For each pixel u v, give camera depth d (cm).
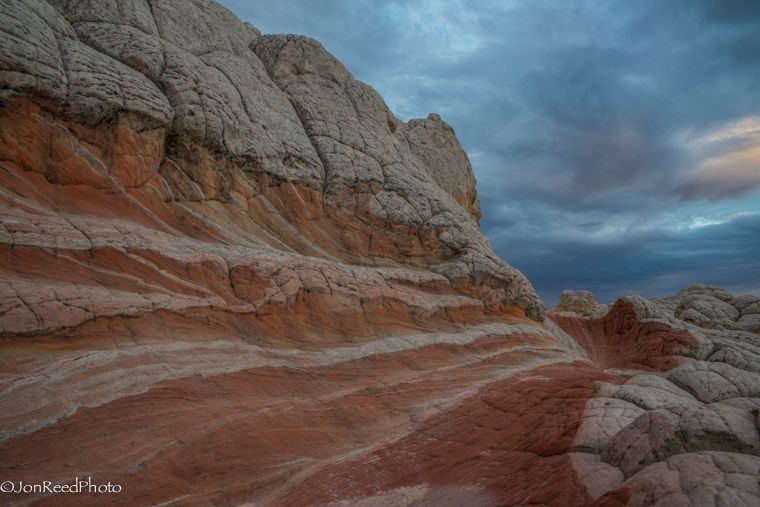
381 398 1321
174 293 1234
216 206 1666
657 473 620
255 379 1184
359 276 1766
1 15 1217
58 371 896
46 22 1378
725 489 547
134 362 1011
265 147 1858
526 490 763
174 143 1595
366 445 1101
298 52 2431
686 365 1419
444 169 3119
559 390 1365
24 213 1123
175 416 942
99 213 1310
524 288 2330
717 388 1284
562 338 2708
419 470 958
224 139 1695
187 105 1589
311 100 2308
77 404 855
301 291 1537
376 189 2217
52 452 763
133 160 1426
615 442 784
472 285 2191
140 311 1116
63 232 1135
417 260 2227
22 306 925
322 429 1114
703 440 691
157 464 830
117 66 1463
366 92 2614
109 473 774
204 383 1070
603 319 3172
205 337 1217
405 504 816
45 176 1255
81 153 1323
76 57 1367
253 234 1727
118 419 872
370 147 2348
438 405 1343
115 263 1177
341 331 1566
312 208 2005
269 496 870
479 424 1183
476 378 1603
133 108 1409
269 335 1379
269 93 2128
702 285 3791
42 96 1245
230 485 862
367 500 841
